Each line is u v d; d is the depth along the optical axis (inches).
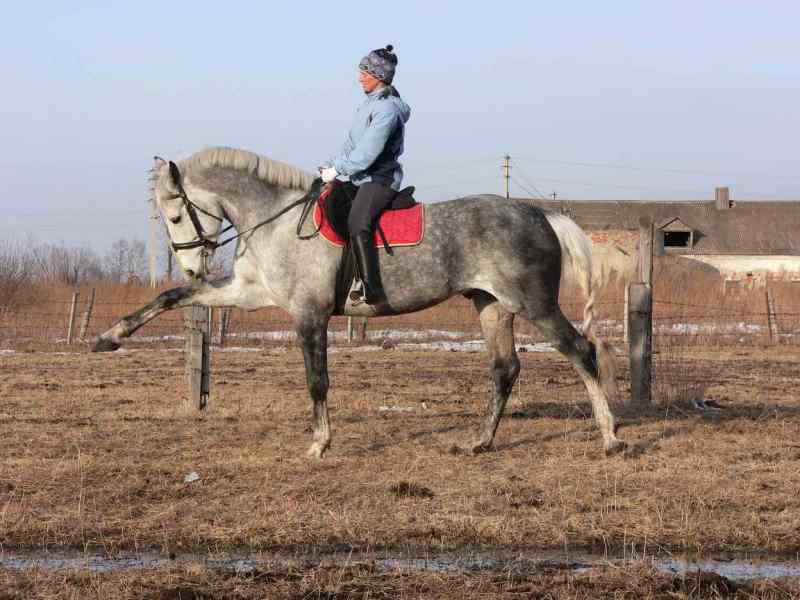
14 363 765.9
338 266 356.8
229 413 475.5
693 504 299.1
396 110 355.3
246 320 1053.2
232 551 260.7
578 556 256.1
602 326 1007.0
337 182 359.6
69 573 237.8
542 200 2878.9
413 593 222.8
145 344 949.8
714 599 219.5
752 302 1090.1
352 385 600.1
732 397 541.0
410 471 343.6
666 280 1253.7
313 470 345.1
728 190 2901.1
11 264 1230.3
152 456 372.2
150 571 238.5
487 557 254.5
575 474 338.0
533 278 360.2
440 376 660.7
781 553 259.9
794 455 369.7
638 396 505.4
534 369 699.4
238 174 366.3
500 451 379.6
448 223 359.3
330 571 238.1
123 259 2438.5
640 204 2888.8
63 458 367.9
